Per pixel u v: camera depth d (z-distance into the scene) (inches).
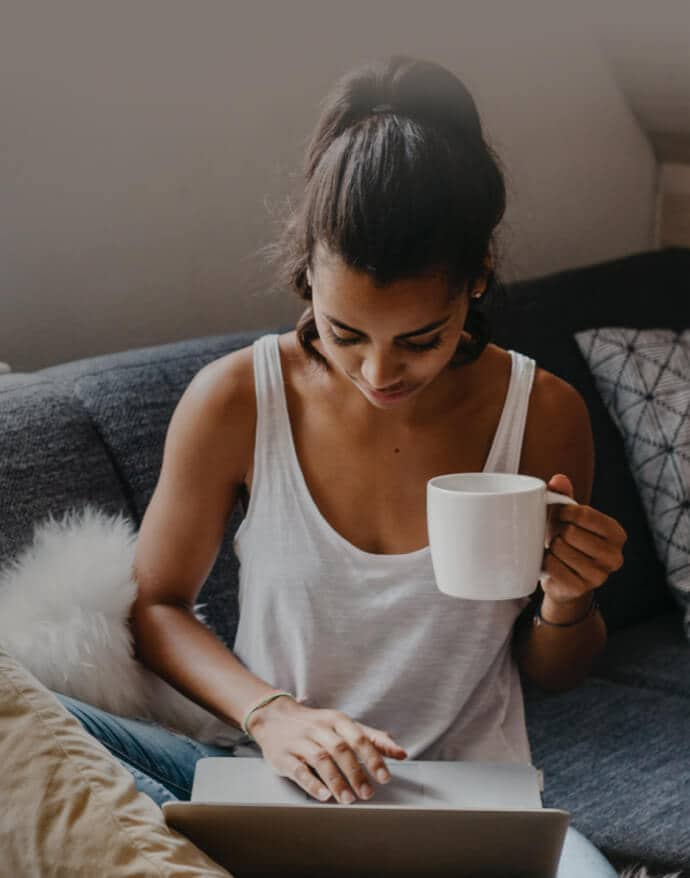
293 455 51.9
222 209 87.7
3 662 44.4
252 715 48.7
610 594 84.7
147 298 84.7
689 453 84.7
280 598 51.8
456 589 44.2
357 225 41.1
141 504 65.6
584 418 53.9
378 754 45.4
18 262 78.2
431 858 40.9
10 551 60.0
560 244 109.1
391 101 44.5
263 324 91.6
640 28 102.2
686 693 76.6
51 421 64.3
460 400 52.1
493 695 52.7
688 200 115.3
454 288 42.6
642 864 61.1
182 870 38.9
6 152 76.6
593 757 69.4
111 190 81.7
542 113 105.2
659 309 95.7
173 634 53.5
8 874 40.3
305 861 41.5
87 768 41.8
